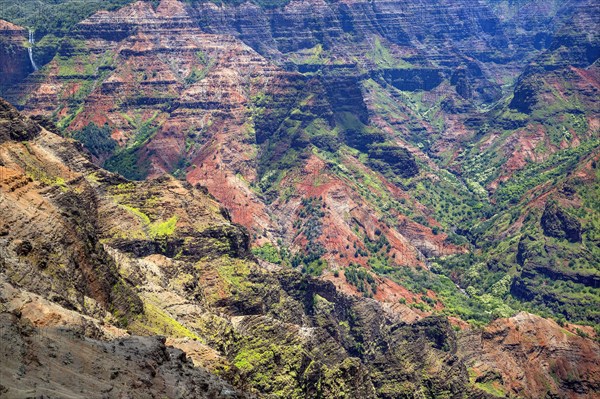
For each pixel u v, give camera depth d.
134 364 134.62
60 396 116.81
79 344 131.50
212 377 150.38
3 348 118.31
